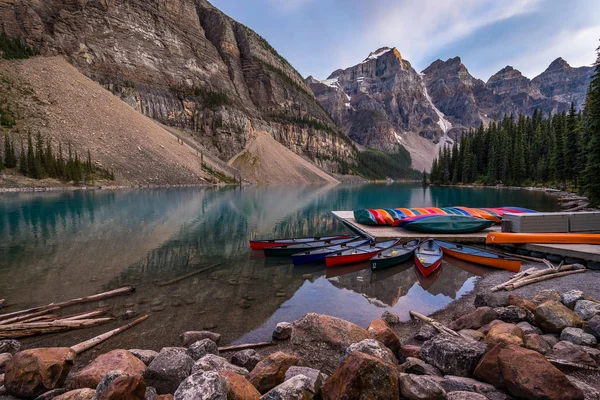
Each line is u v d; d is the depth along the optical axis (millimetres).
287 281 17406
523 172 111188
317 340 8797
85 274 18188
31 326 10617
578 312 10305
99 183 103750
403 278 17984
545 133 115875
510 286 14898
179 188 114688
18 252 23094
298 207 58094
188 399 5055
